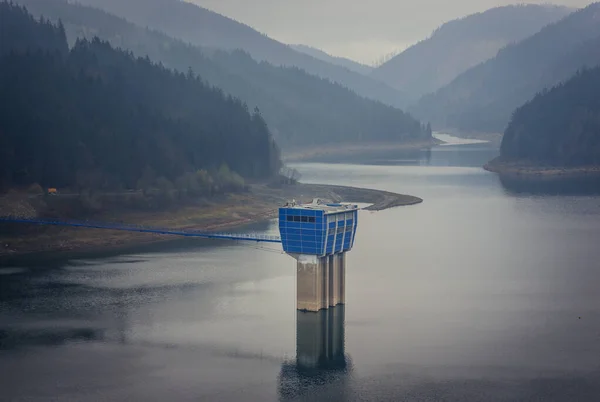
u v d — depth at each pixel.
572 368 181.38
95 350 195.38
